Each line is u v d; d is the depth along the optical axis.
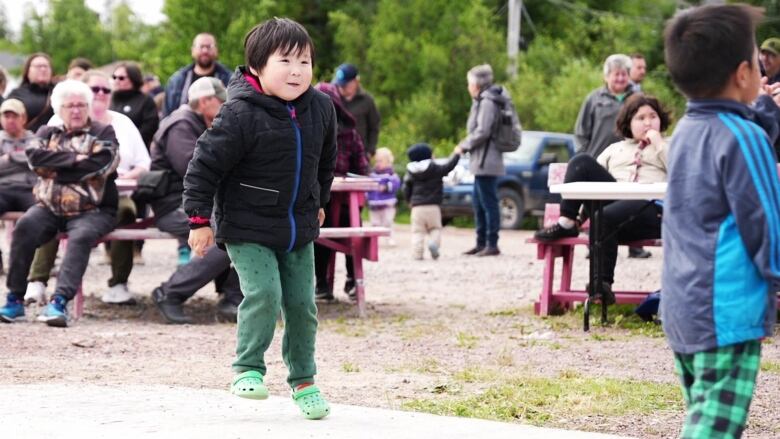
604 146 15.16
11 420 6.52
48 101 16.59
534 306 12.16
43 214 11.55
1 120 14.73
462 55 43.00
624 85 15.16
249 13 40.47
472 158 19.66
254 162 6.33
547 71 45.22
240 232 6.38
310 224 6.52
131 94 16.27
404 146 36.56
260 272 6.36
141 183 12.06
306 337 6.61
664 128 11.88
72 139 11.66
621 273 16.38
